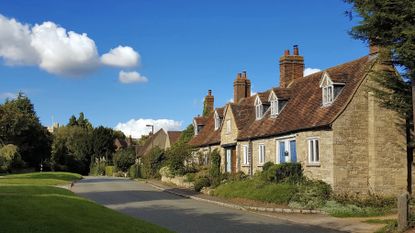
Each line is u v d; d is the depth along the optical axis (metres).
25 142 73.94
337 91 26.69
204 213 21.62
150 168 58.81
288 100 33.41
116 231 11.80
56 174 57.03
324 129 25.45
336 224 17.95
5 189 25.17
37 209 12.53
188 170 44.38
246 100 44.09
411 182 25.25
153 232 12.94
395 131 25.16
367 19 16.56
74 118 136.50
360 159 24.95
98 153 110.75
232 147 39.59
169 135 84.81
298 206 22.70
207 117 55.44
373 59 25.58
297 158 28.19
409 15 15.75
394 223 15.82
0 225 10.22
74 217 12.50
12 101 81.06
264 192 25.61
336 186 24.45
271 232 16.08
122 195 31.78
